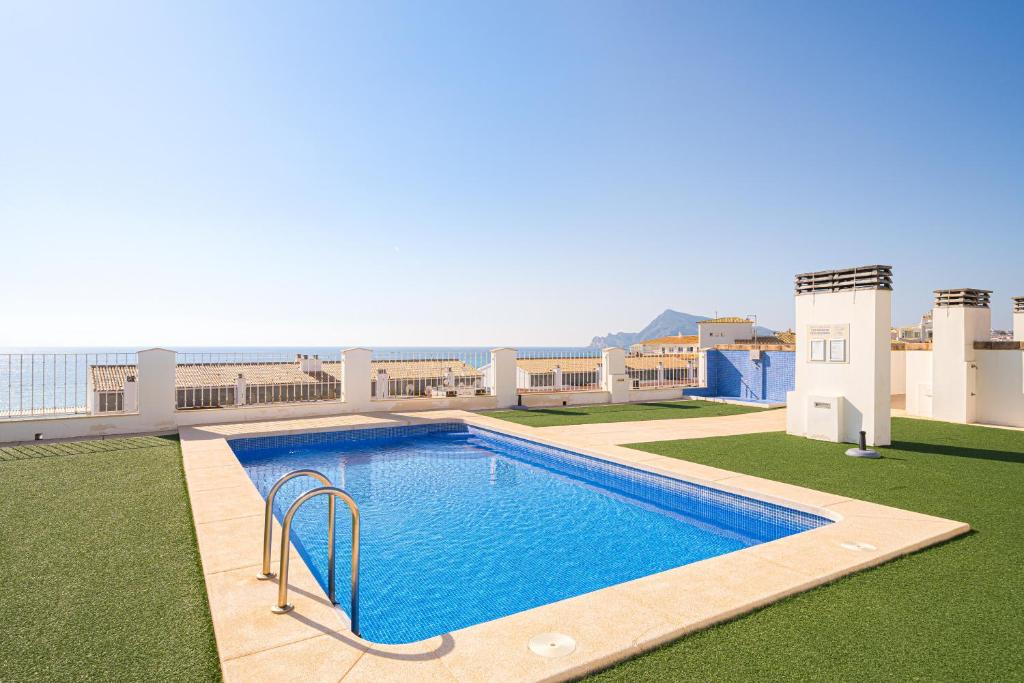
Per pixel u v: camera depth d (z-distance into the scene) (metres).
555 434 9.25
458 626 3.53
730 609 2.91
